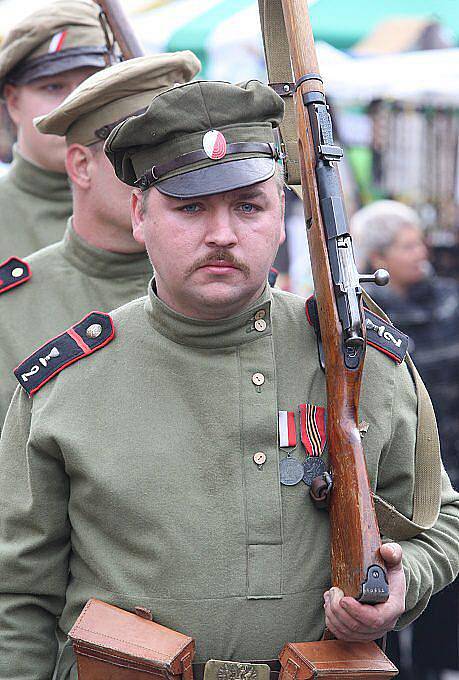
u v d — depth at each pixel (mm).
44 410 5172
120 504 4965
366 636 4645
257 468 4973
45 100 8445
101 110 6660
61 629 5348
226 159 4781
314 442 5008
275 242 4883
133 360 5164
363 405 5133
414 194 14570
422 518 5289
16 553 5215
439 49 13477
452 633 11445
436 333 12172
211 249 4754
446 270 14398
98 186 6797
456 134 14500
